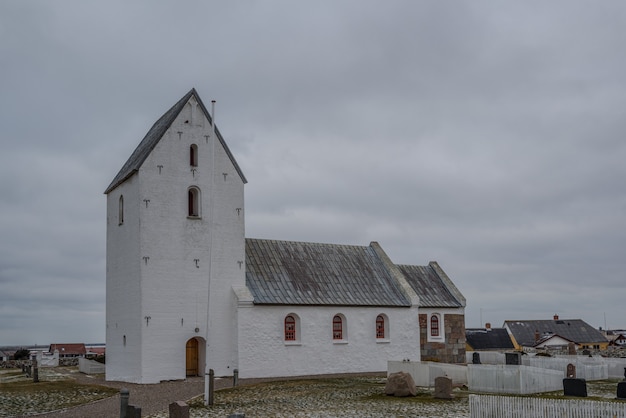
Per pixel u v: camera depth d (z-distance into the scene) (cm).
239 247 4159
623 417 1916
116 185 4191
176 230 3928
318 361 4312
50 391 3281
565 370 3891
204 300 3962
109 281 4225
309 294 4400
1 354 10700
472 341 8625
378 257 5228
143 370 3691
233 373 3625
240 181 4231
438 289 5394
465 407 2508
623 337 11738
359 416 2278
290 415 2317
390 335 4712
